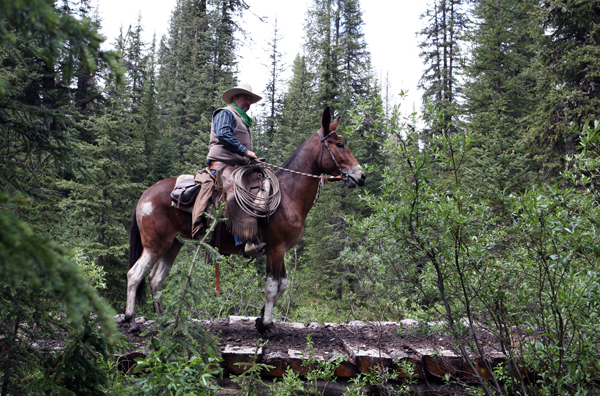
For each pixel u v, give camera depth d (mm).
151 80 24234
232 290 7551
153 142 22031
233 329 4516
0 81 992
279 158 23672
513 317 2988
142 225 4207
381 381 3369
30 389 1739
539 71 11812
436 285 3240
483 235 2926
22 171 2090
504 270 2900
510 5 16047
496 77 15609
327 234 19109
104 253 11008
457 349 3338
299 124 26422
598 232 2355
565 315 2678
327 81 22766
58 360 1795
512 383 3006
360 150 19031
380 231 3199
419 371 3555
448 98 21938
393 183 3141
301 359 3516
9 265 877
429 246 3029
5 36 1136
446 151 3035
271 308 4133
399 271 3518
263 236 4090
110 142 12320
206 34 20219
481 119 13188
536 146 11867
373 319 5535
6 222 913
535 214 2531
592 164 2504
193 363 1827
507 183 9180
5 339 1896
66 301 938
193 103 22625
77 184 11289
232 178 3986
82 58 1168
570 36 11664
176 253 4582
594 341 2574
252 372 2650
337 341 4137
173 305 2109
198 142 17953
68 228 10117
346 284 16469
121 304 12383
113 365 3158
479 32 16734
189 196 3994
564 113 10742
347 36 26125
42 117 1993
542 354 2729
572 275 2496
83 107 15781
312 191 4320
